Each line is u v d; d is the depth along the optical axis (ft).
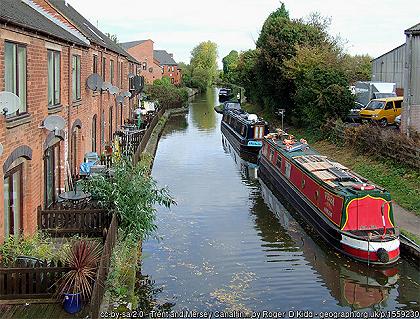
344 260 46.19
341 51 129.49
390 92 114.21
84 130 61.57
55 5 70.90
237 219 59.41
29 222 38.81
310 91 98.22
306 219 57.11
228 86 322.34
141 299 37.86
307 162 62.39
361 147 77.51
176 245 50.01
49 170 46.78
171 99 191.62
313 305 38.32
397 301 39.75
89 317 28.40
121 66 105.19
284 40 122.72
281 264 45.93
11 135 33.94
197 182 78.33
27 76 37.76
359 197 47.26
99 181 45.34
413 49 71.00
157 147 110.11
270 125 120.57
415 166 62.69
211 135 132.26
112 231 38.11
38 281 30.19
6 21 31.48
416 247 44.01
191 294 39.14
